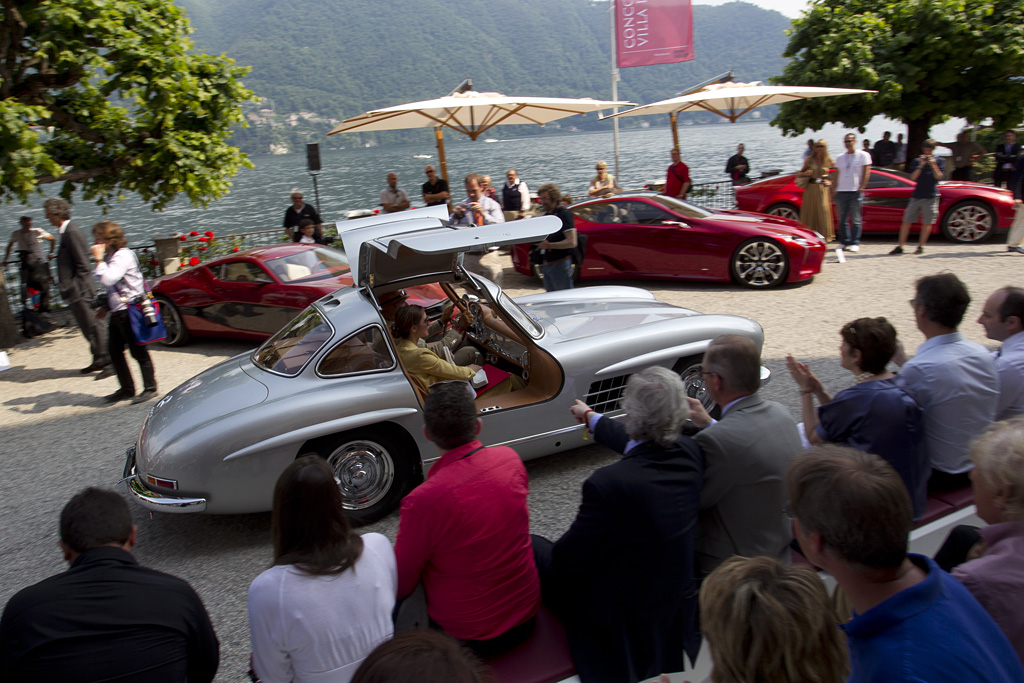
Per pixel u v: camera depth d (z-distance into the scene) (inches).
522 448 178.9
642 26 570.6
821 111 639.1
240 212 2044.8
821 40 634.8
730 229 358.0
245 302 319.0
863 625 58.4
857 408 117.6
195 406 169.5
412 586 96.9
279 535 84.1
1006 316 136.5
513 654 103.5
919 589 57.7
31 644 75.3
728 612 58.6
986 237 435.2
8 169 323.3
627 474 93.0
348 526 85.9
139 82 379.9
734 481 99.9
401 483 170.6
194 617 83.5
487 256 454.6
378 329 170.9
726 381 104.0
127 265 253.0
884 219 460.1
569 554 97.5
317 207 554.3
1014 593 71.5
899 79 597.9
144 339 259.6
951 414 127.0
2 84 365.7
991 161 588.4
